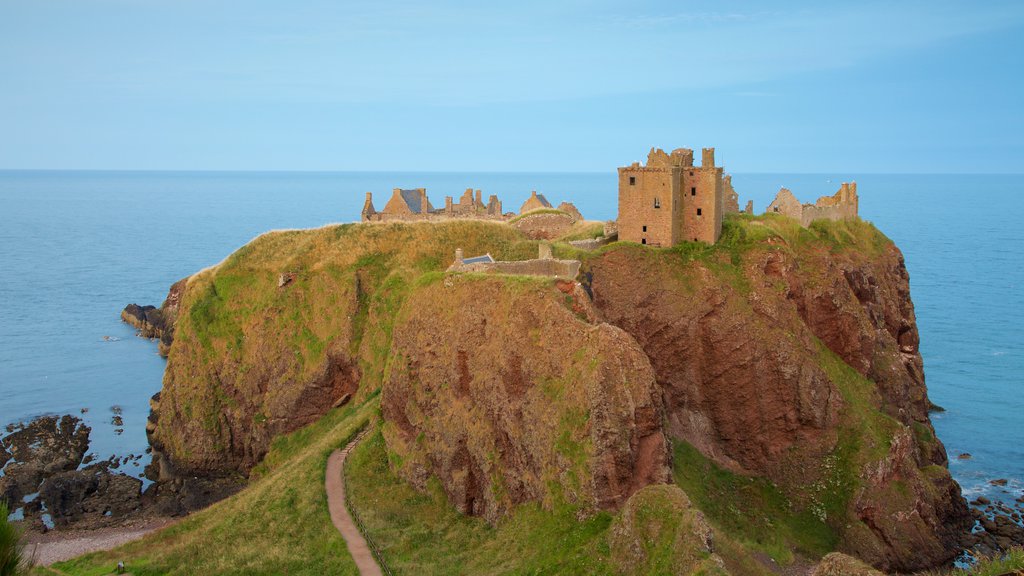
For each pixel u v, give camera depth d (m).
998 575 39.53
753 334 83.75
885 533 76.06
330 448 79.31
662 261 88.50
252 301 104.38
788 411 82.62
